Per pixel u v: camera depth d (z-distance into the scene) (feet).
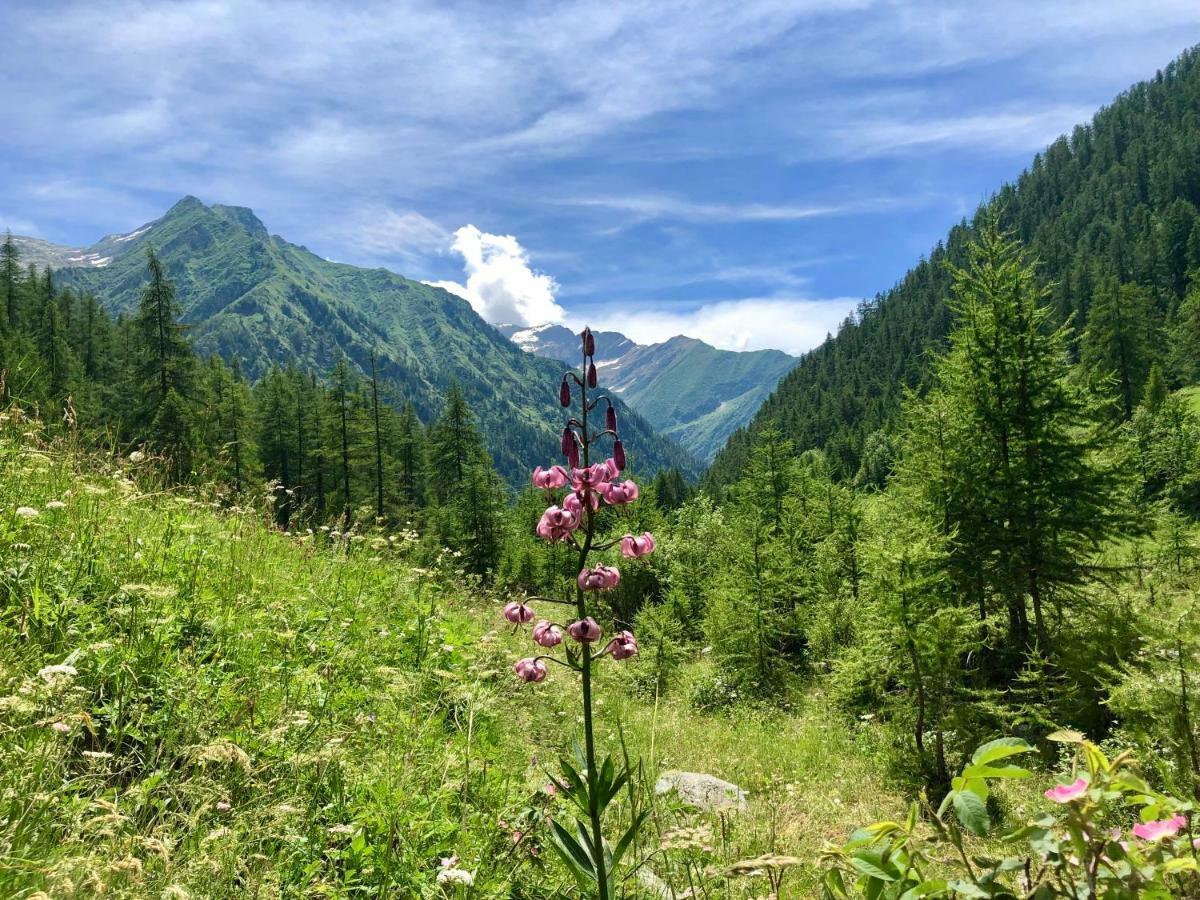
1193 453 132.98
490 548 112.37
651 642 55.16
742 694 52.85
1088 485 44.70
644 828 14.15
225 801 10.61
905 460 55.88
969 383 48.49
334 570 27.25
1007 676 46.44
